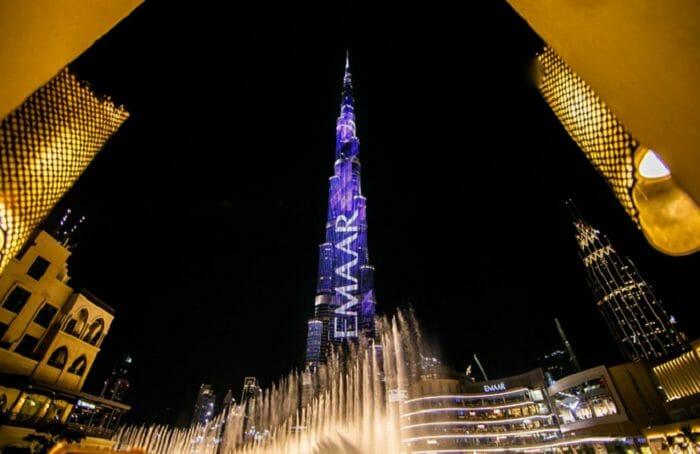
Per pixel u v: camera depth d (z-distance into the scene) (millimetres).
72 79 3953
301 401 119500
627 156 3248
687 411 41094
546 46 4113
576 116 3723
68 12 2777
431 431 68750
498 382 74062
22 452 23656
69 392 29391
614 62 2727
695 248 3000
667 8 2244
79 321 33344
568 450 56125
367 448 76062
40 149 3459
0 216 3055
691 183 2609
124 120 4637
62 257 31203
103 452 3234
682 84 2354
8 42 2467
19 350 27719
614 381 49250
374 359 109938
